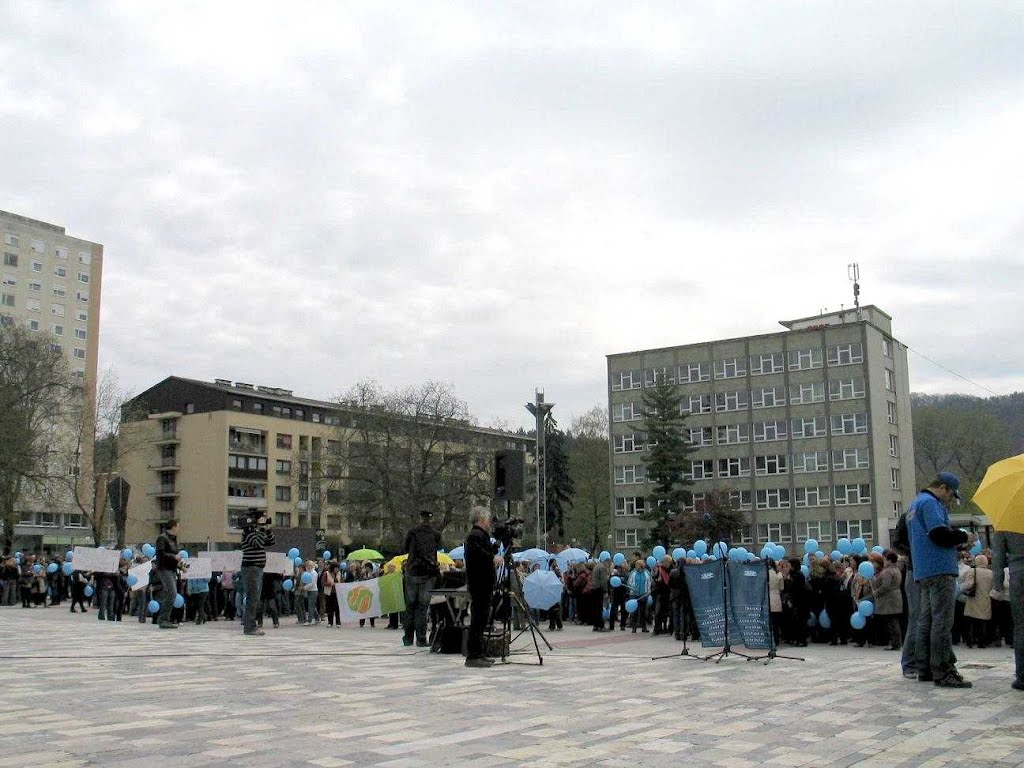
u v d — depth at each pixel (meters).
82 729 6.69
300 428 105.69
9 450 51.66
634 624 24.16
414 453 69.94
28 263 105.00
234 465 98.69
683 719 7.60
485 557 11.91
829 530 76.62
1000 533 9.43
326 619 27.97
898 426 80.44
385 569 21.52
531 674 10.98
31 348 57.19
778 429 79.81
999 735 6.93
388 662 12.10
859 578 18.45
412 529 15.38
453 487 69.75
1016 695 9.03
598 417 104.00
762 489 79.75
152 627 20.03
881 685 9.92
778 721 7.53
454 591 13.35
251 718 7.30
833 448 77.31
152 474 101.56
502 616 15.10
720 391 82.75
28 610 31.14
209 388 100.12
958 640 18.39
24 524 93.81
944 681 9.66
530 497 79.06
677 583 20.53
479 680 10.18
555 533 82.31
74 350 108.69
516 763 5.80
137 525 100.94
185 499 99.31
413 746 6.29
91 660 11.43
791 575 19.52
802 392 79.25
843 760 6.04
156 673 10.17
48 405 58.44
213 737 6.48
